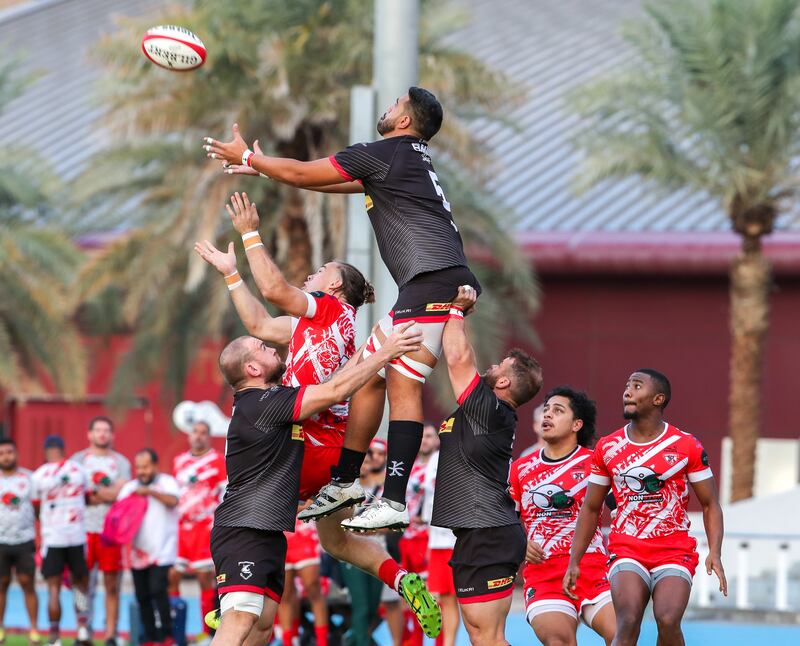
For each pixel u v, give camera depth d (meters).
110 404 81.44
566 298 91.06
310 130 70.19
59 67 132.88
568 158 101.69
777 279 87.38
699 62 74.19
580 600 30.09
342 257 68.56
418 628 44.84
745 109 74.44
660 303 89.81
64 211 84.69
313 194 68.56
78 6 155.12
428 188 22.77
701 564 65.94
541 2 135.25
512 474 30.81
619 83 76.94
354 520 22.77
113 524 47.41
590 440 30.89
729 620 62.41
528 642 53.09
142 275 72.56
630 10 129.12
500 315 82.44
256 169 22.89
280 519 24.66
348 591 44.78
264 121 69.69
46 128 116.44
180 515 49.28
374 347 23.52
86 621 50.12
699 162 78.81
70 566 49.81
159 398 83.88
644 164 76.94
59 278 83.56
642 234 88.94
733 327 79.88
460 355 23.47
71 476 49.94
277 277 24.36
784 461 87.88
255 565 24.72
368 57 67.06
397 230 22.62
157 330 77.75
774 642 54.69
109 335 91.44
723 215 90.94
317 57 68.38
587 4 133.25
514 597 69.19
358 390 23.52
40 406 98.75
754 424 79.06
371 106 40.09
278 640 49.69
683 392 89.00
